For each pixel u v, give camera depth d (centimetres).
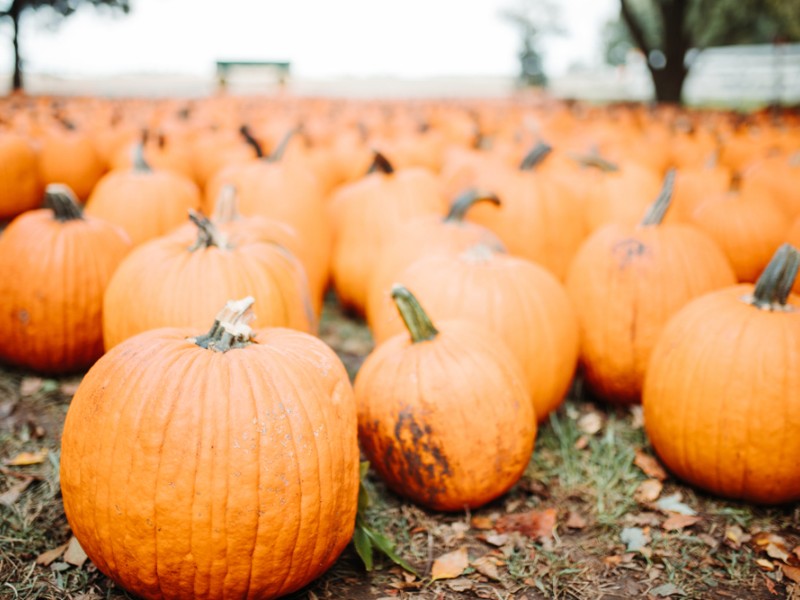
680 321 96
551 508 92
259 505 67
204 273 96
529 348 102
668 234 114
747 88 934
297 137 262
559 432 107
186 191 154
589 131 305
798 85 877
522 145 233
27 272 113
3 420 107
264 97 638
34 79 1246
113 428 67
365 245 148
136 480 66
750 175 182
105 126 320
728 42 920
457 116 396
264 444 67
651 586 79
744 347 87
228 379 69
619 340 112
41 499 89
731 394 87
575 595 78
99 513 68
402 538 86
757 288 92
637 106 554
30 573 78
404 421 86
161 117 383
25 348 115
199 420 67
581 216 159
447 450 85
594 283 114
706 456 90
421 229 125
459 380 85
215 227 100
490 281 104
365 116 398
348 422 75
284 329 82
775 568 81
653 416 96
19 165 222
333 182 233
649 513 91
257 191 150
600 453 104
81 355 117
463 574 81
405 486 90
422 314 89
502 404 86
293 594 76
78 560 79
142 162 154
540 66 1262
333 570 80
